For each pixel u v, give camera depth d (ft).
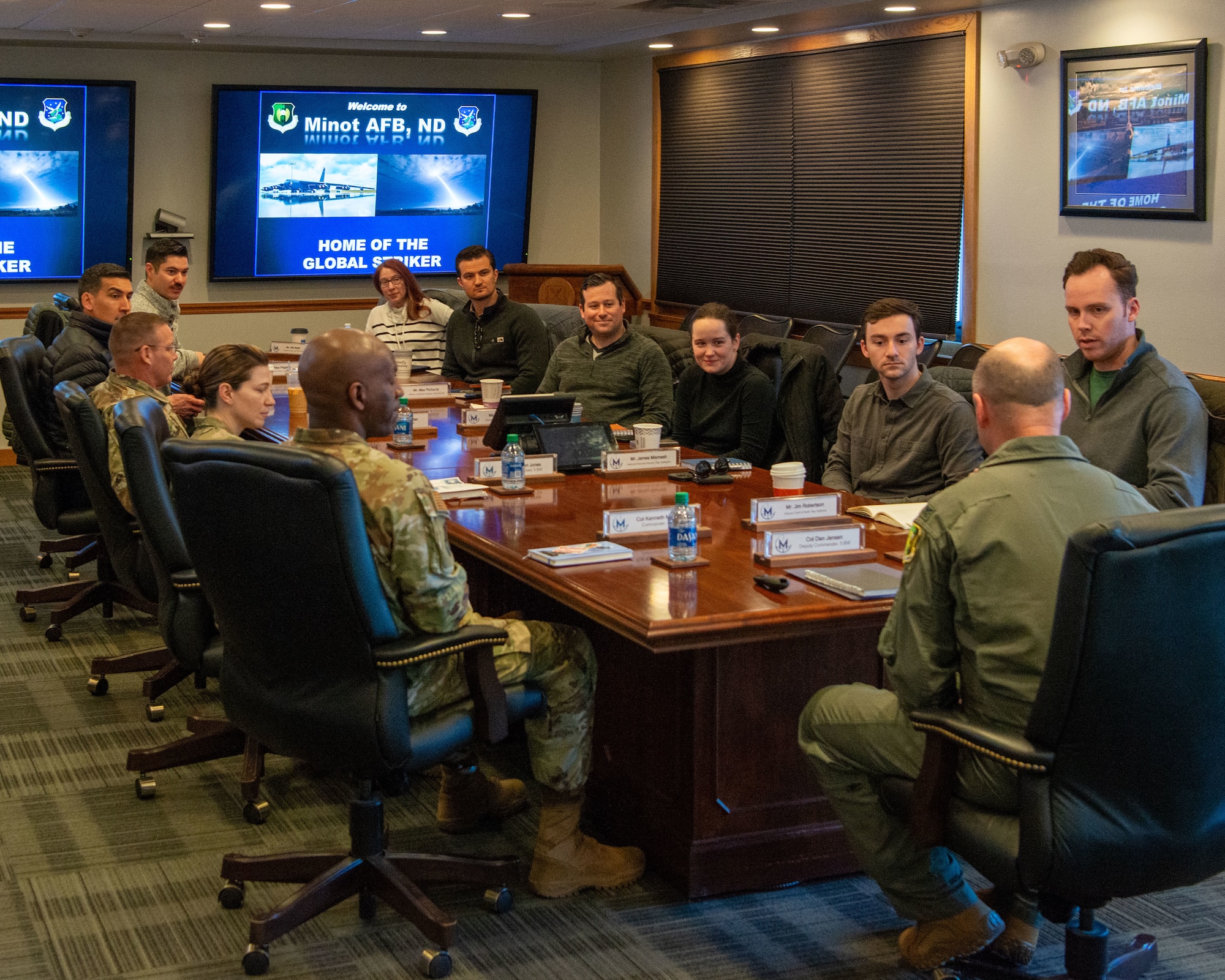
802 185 25.71
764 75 26.32
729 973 8.20
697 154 28.55
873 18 22.84
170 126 27.84
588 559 9.27
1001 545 6.80
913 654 7.00
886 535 10.19
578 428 12.91
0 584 17.75
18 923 8.83
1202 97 17.70
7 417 16.47
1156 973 8.19
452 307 27.02
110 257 27.63
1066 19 19.84
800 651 9.19
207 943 8.59
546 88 30.99
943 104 22.34
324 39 27.30
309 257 29.22
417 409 17.08
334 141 28.76
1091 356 10.89
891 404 12.38
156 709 12.80
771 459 15.30
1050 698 6.15
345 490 7.32
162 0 21.06
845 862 9.55
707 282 28.76
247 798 10.46
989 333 22.04
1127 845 6.32
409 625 7.94
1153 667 6.09
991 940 7.92
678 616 7.94
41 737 12.35
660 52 28.86
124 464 9.48
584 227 32.22
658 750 9.46
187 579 9.52
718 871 9.20
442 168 29.84
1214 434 10.84
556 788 9.12
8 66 26.37
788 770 9.30
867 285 24.44
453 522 10.53
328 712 7.77
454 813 10.27
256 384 11.51
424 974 8.18
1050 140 20.40
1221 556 6.11
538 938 8.65
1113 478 7.15
